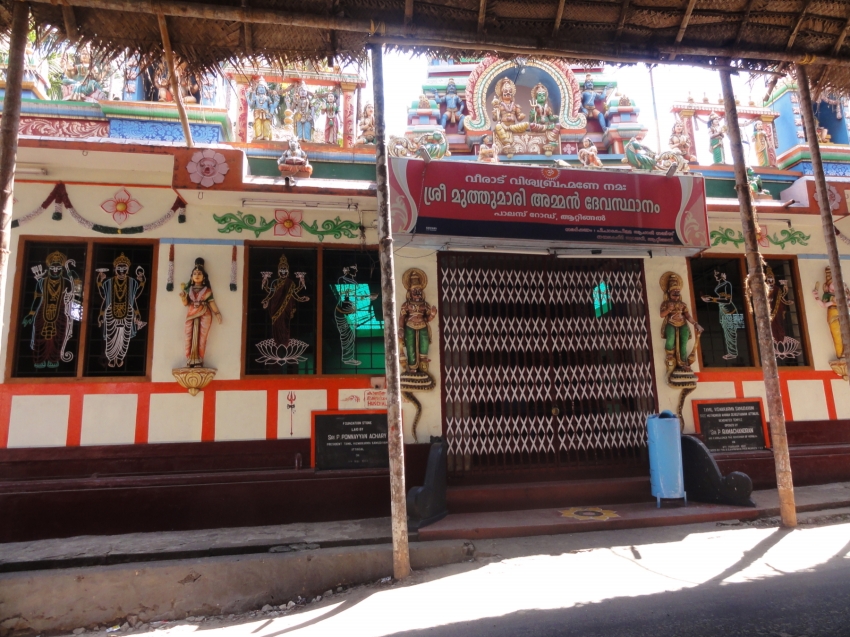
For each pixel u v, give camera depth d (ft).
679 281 28.37
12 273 23.48
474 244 24.38
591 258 28.04
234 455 23.72
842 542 19.49
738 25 18.69
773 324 29.40
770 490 26.37
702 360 28.58
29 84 25.16
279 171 25.52
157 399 23.59
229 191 23.12
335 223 26.30
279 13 16.31
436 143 24.99
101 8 15.76
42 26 16.29
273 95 28.66
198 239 24.97
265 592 17.84
